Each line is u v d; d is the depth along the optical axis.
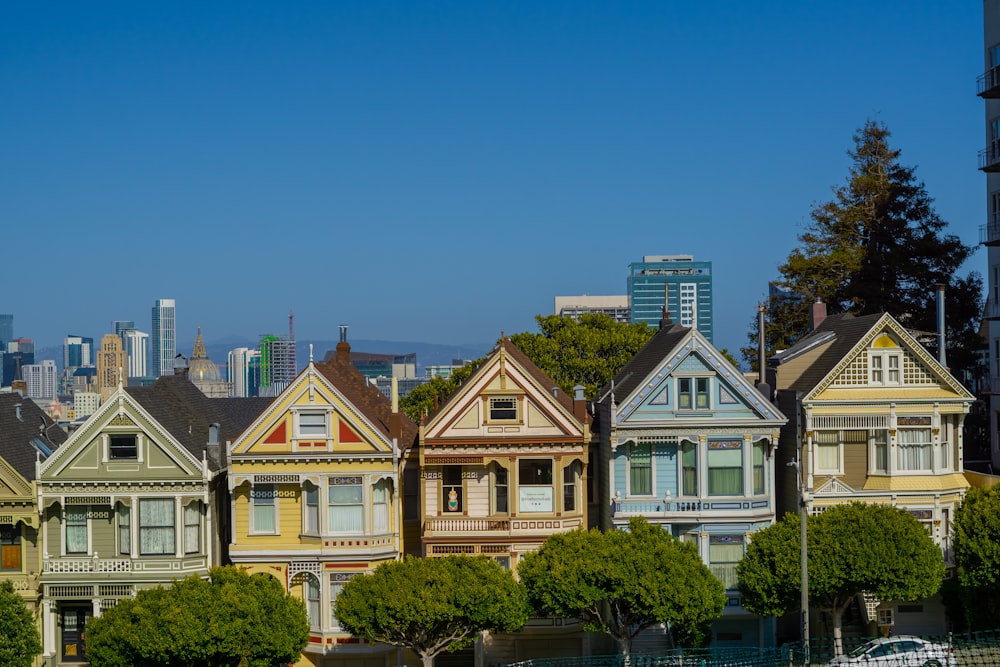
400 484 80.00
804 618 70.19
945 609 81.00
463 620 71.19
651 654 76.50
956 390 81.50
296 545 78.25
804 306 128.62
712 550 79.62
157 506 77.31
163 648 66.31
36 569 77.69
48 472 76.69
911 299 124.94
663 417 79.25
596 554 71.75
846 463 82.19
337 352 93.44
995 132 95.69
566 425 79.25
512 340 131.38
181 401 86.31
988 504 76.00
